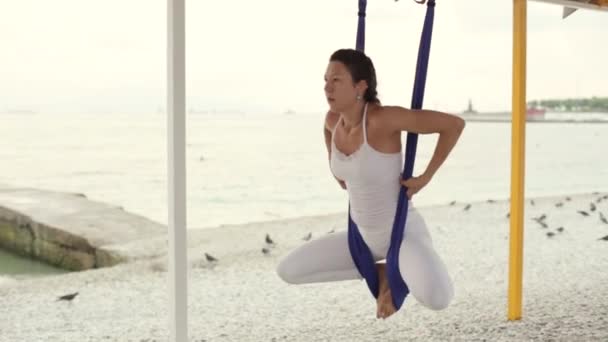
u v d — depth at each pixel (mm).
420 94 2748
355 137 2725
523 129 4648
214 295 7062
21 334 5941
